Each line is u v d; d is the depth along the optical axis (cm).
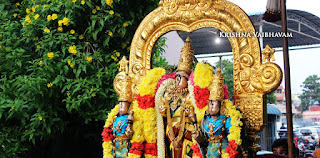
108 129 375
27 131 408
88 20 451
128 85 374
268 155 350
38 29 443
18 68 437
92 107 428
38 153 457
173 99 356
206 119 314
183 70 353
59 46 441
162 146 357
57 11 429
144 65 390
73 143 481
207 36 426
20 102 396
